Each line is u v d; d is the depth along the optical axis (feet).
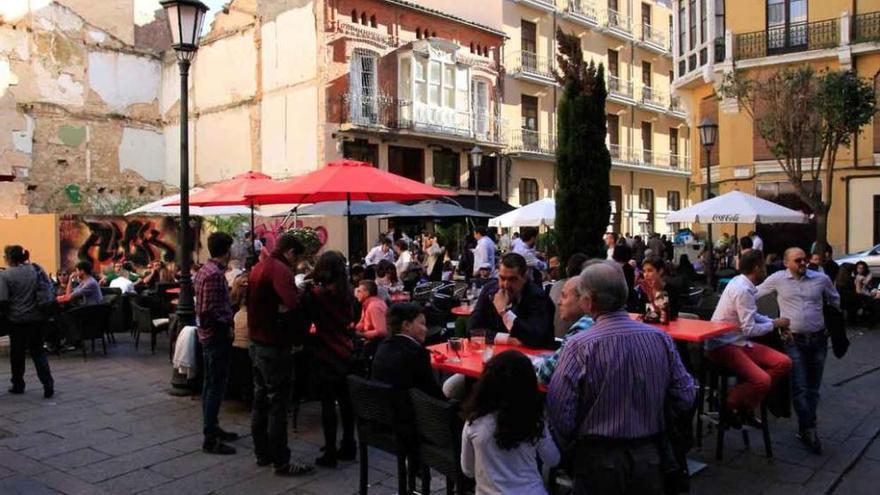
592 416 11.57
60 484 18.16
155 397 27.32
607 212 32.07
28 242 68.18
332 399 19.53
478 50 95.30
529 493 11.19
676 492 12.39
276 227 78.69
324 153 77.51
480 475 11.30
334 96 78.28
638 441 11.51
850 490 18.03
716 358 20.08
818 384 21.59
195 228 86.48
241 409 25.54
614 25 119.14
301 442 21.85
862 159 70.90
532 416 11.09
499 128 97.91
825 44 70.13
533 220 55.88
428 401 13.74
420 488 17.51
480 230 54.39
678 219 47.85
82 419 24.21
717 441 20.24
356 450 20.51
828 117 52.31
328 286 19.45
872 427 23.13
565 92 32.09
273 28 83.30
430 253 63.05
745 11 74.18
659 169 125.90
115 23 91.97
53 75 84.74
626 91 122.62
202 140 92.94
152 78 96.17
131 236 81.51
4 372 32.55
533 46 106.11
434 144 88.33
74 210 86.38
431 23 88.28
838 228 72.38
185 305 28.45
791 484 18.26
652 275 21.66
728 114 77.41
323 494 17.56
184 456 20.35
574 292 15.49
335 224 79.10
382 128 80.48
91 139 88.63
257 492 17.66
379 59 82.02
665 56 132.05
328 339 19.54
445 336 29.55
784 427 23.39
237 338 24.77
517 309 18.24
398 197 32.01
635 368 11.42
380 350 16.17
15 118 80.79
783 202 74.43
